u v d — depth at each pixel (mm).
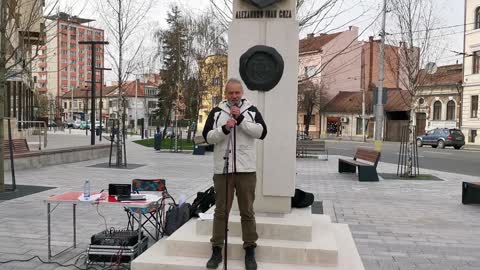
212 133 4531
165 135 40844
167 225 6062
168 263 4758
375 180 13383
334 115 54625
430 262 5730
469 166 19547
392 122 49844
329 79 51625
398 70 26047
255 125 4531
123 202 5387
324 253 4797
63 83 86125
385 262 5707
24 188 10461
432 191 11633
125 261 5305
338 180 13656
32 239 6324
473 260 5832
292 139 5730
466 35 40844
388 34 18469
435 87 42375
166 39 37031
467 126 40719
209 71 31250
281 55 5727
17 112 27250
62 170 14398
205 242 4961
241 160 4594
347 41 48312
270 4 5656
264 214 5684
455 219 8258
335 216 8383
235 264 4746
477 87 39844
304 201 6102
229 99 4617
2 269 5102
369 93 51438
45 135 19359
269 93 5746
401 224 7809
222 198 4688
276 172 5758
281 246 4871
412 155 15375
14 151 14406
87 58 74000
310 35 15047
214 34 33562
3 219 7434
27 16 11891
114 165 16266
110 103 76062
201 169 15867
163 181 6348
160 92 40469
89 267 5176
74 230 6023
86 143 26891
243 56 5742
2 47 9547
